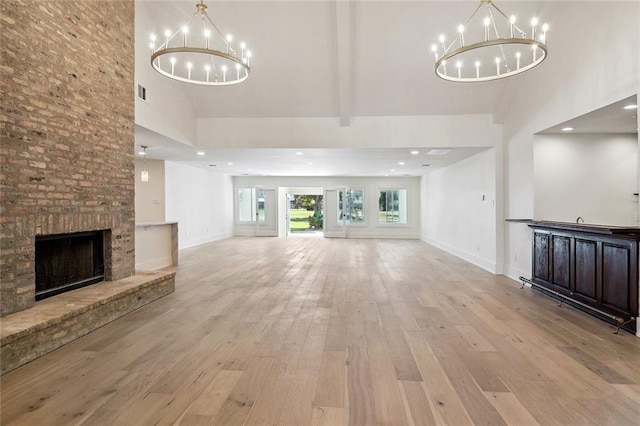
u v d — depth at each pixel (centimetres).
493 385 243
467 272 659
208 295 484
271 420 203
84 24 371
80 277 401
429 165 956
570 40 443
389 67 559
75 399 224
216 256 863
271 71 580
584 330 349
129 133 450
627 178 533
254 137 679
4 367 257
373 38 518
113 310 374
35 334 281
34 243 319
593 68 406
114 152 422
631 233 331
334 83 596
